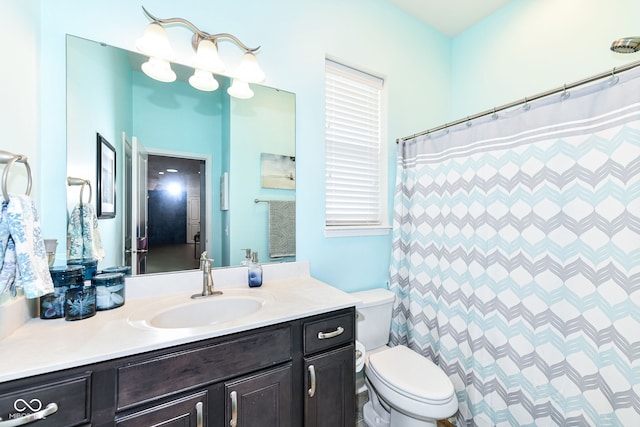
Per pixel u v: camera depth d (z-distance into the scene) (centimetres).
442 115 227
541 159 124
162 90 128
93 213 113
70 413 67
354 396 117
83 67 110
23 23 91
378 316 171
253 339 92
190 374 81
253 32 144
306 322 103
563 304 117
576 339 114
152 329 85
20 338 78
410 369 137
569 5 166
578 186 113
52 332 82
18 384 62
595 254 109
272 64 150
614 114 104
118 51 117
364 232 184
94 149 113
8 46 83
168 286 124
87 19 110
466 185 154
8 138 83
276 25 151
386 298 173
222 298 120
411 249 185
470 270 150
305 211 163
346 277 178
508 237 135
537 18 180
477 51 215
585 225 111
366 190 197
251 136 148
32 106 97
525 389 128
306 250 163
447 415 117
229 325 89
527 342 128
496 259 139
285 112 156
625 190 101
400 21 201
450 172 162
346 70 183
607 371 106
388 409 151
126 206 121
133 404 73
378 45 190
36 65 99
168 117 129
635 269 99
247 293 126
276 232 154
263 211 151
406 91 204
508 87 196
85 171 112
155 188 127
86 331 83
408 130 206
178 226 131
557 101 119
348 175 190
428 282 175
